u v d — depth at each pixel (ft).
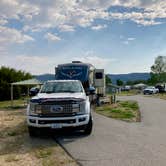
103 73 84.84
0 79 145.07
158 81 394.73
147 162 23.22
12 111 74.90
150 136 34.40
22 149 28.94
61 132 37.50
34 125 33.60
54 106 33.37
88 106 34.94
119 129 39.88
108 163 23.08
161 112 64.28
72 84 40.57
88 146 29.35
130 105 84.23
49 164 23.36
